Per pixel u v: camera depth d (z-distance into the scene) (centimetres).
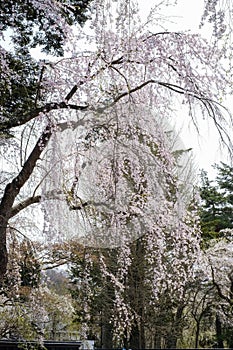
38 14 495
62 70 479
